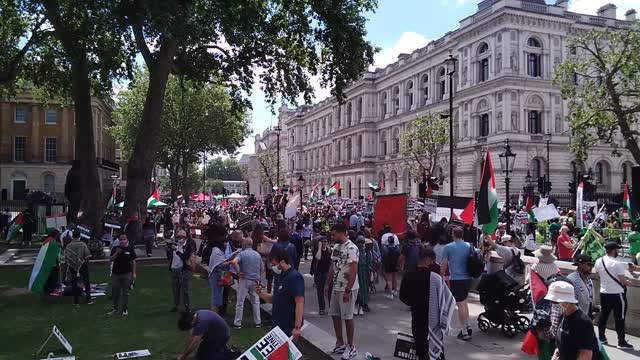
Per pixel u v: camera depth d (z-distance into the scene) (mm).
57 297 14406
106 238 25344
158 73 24844
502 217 32969
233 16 22219
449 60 26281
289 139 125562
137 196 24719
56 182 65250
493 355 9234
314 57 27484
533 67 52594
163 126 55312
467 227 17594
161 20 19203
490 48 53219
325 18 24562
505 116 50625
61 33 21844
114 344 9914
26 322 11719
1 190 62656
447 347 9750
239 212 37875
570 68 36656
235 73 29734
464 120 57438
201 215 33719
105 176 70812
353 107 87750
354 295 8992
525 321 11031
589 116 35688
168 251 13781
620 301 9438
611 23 55188
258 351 6051
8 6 24562
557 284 5676
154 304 13680
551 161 51812
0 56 27719
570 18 53125
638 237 17844
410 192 70062
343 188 90875
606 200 41594
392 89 76812
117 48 21062
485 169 13352
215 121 56812
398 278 17797
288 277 7316
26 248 26594
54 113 65688
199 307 13359
